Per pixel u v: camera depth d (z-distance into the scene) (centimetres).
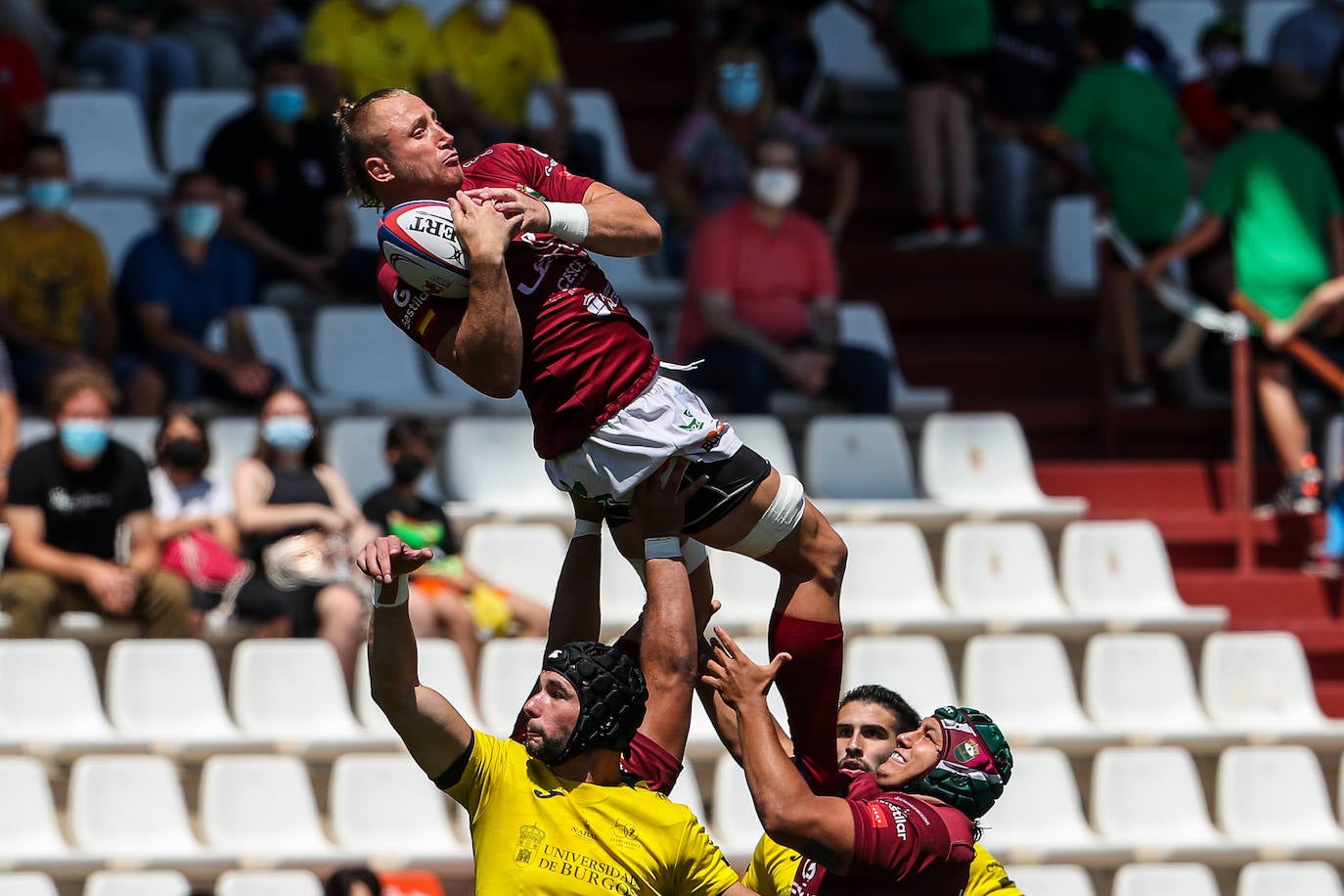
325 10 3788
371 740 2734
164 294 3375
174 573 2836
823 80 4384
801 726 1486
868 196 4169
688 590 1449
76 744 2648
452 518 3122
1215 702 3183
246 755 2705
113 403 2827
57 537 2792
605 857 1463
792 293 3516
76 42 4269
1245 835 3016
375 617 1434
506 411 3453
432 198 1390
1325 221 3562
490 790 1472
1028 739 2989
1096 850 2858
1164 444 3744
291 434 2895
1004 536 3284
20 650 2719
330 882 2450
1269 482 3634
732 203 3559
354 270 3647
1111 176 3741
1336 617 3419
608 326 1391
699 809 2805
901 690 2986
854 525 3259
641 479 1398
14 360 3319
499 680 2838
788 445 3369
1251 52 4762
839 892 1557
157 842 2622
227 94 4081
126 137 3981
